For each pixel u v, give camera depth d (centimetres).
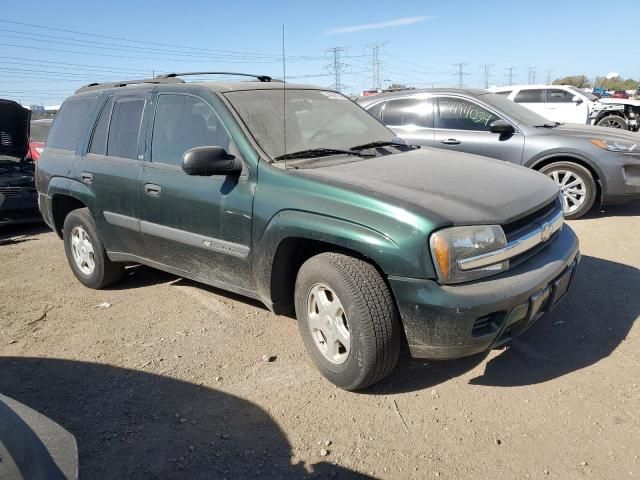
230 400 326
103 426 305
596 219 710
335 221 310
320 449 279
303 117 414
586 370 338
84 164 493
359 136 429
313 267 324
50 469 165
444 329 284
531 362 351
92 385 349
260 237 350
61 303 494
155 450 283
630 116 1761
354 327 302
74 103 541
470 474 257
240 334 410
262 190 350
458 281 286
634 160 674
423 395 322
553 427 287
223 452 280
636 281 474
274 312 368
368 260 314
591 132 709
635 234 625
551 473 254
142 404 325
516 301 291
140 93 457
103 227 482
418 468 262
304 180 333
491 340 292
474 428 290
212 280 405
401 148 429
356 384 315
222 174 363
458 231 285
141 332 422
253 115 388
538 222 332
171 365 369
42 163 551
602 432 280
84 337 419
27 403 331
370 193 306
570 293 454
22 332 434
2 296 520
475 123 746
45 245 729
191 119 409
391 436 287
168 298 489
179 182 402
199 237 395
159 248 435
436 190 319
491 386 327
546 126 741
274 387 337
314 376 348
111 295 507
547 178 384
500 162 413
